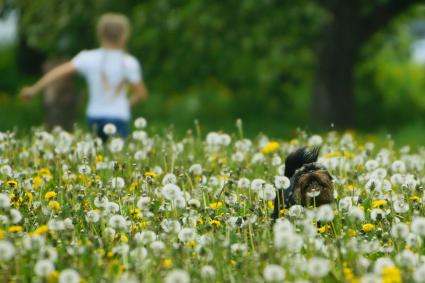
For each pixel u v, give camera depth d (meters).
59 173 10.77
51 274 6.35
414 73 40.22
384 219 8.43
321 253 7.30
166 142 13.08
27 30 29.25
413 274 6.45
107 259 7.07
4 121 33.81
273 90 35.41
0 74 46.00
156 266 6.77
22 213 8.66
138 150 12.31
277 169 11.66
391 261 7.02
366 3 29.50
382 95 38.75
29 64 46.75
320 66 30.59
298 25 27.73
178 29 28.50
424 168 12.52
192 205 8.85
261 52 29.39
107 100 14.37
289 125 32.31
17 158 12.13
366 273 6.74
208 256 7.09
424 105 38.41
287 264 6.53
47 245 7.23
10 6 30.06
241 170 11.36
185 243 7.49
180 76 31.06
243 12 27.36
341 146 13.32
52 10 28.64
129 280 6.14
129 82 14.62
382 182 9.77
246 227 7.93
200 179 10.59
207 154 12.72
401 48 39.44
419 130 30.55
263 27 27.78
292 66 33.06
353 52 30.38
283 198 8.58
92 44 28.50
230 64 32.06
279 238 6.53
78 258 6.88
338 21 30.14
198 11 27.92
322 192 8.48
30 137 15.27
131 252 7.16
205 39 28.34
